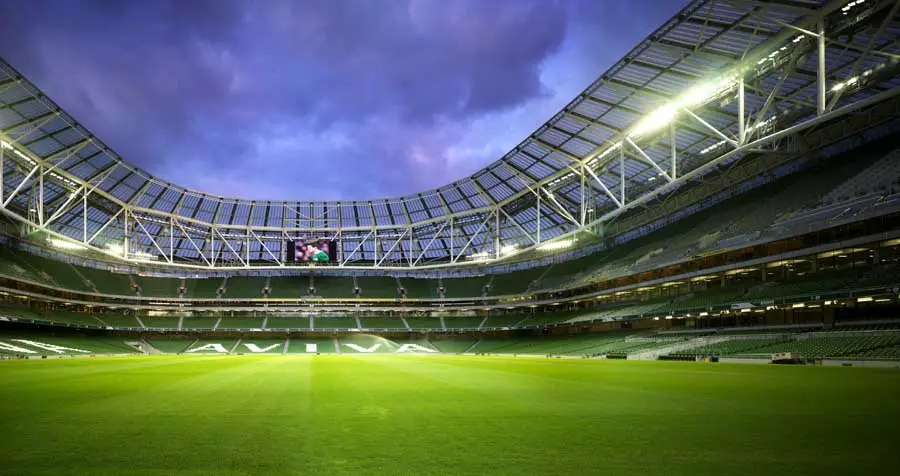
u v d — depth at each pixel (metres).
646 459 7.11
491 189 79.44
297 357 54.59
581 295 77.06
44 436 8.67
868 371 27.23
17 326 69.44
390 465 6.85
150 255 87.62
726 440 8.31
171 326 85.12
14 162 59.06
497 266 95.19
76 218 75.56
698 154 57.47
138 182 75.44
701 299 56.75
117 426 9.63
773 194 57.19
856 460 6.98
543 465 6.82
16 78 47.19
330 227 92.44
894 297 39.59
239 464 6.88
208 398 14.14
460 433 8.97
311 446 7.95
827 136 54.81
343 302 93.69
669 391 16.14
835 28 34.94
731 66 41.66
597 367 32.75
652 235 73.94
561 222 82.00
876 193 42.41
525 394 15.22
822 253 45.84
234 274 96.56
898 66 37.41
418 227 92.75
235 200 86.69
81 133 58.50
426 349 84.81
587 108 53.72
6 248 72.25
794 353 37.72
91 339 75.00
